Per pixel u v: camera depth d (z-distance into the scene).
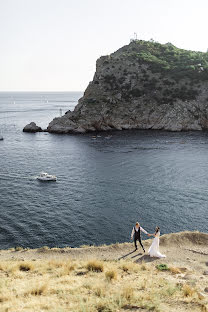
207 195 52.66
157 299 13.79
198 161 77.31
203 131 130.38
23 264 21.70
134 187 58.12
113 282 17.39
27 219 44.19
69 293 15.59
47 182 62.56
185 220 43.06
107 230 40.44
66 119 135.62
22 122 171.88
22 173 69.50
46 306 13.64
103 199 52.28
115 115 140.25
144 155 85.19
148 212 46.16
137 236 23.88
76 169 72.25
